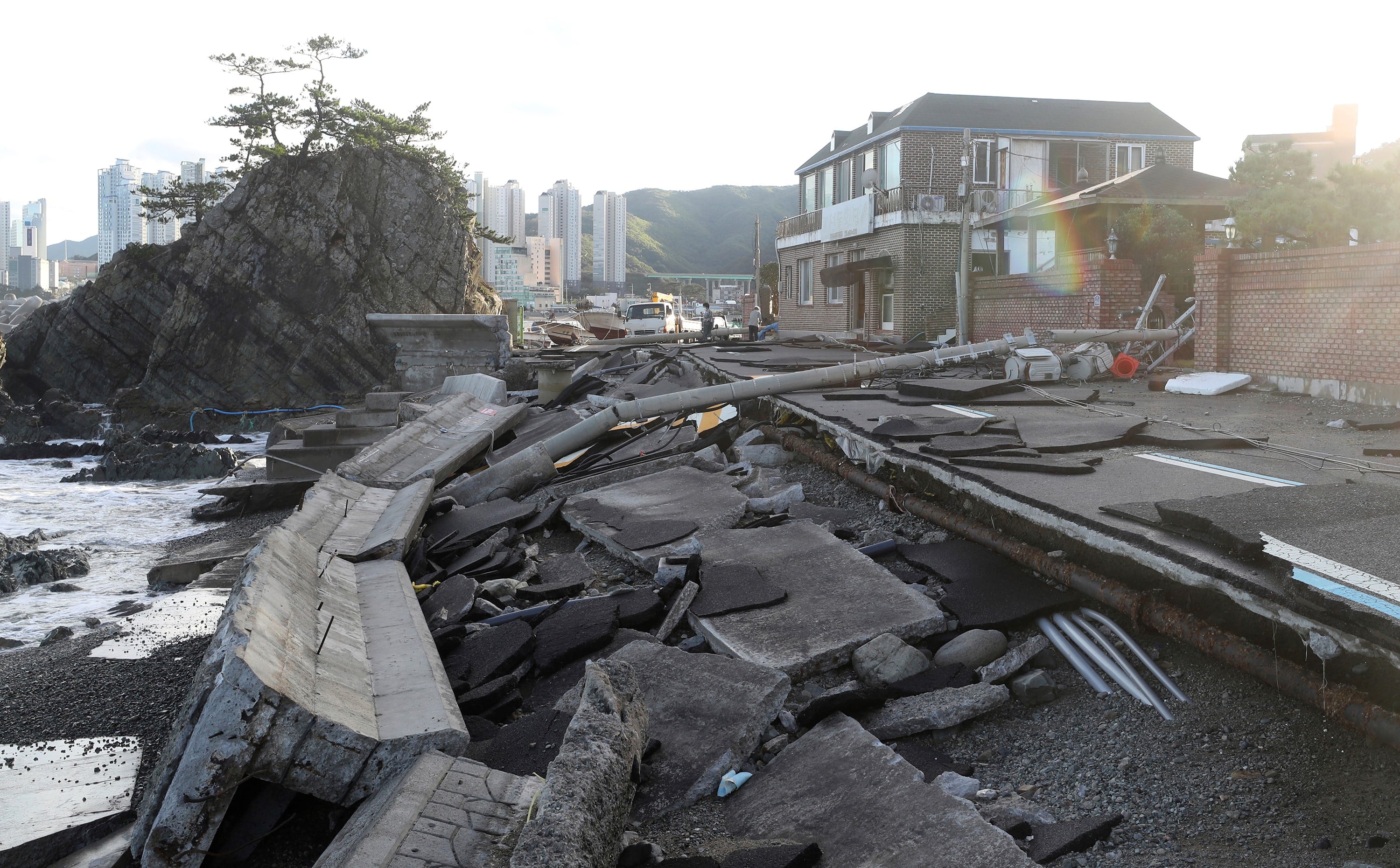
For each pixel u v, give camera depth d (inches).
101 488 807.1
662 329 1946.4
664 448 515.2
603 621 262.4
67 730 252.1
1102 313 733.9
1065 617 243.0
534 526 400.8
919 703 211.8
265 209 1540.4
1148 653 221.6
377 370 1535.4
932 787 168.7
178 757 162.6
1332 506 211.0
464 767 169.8
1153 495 254.2
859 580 271.7
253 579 205.3
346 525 365.1
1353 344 451.5
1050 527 246.8
